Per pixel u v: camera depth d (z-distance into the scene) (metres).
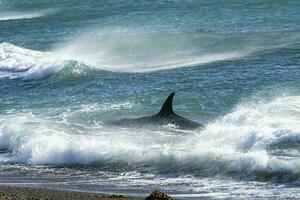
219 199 54.75
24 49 141.25
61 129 79.44
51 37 166.38
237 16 169.00
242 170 62.09
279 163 60.97
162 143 71.62
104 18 193.25
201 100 90.31
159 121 78.25
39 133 77.06
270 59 114.25
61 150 72.19
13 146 77.19
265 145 66.81
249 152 64.94
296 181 58.69
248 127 71.19
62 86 110.06
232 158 63.44
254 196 55.41
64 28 181.12
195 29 155.12
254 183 59.34
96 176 65.25
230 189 57.94
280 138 67.44
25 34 175.50
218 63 115.38
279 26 148.88
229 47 132.12
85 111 88.12
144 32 157.62
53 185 61.94
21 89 110.38
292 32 140.38
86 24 184.75
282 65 108.06
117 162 68.75
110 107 89.62
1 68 127.69
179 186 59.81
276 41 132.25
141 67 121.31
